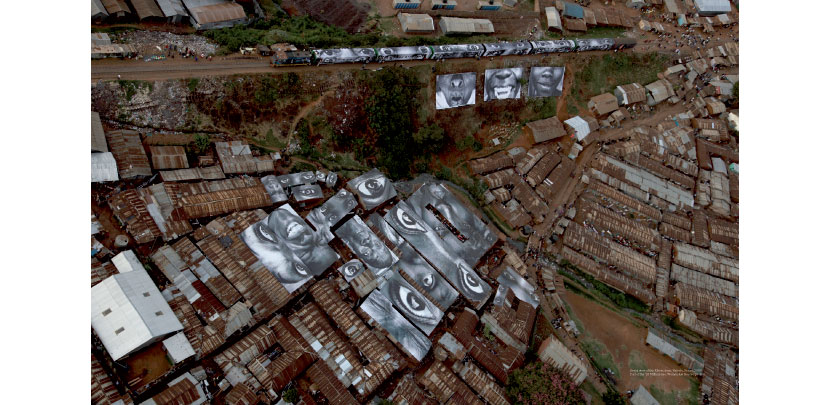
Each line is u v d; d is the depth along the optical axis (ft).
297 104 278.26
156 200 229.45
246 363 208.85
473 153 320.50
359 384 219.61
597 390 254.47
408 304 248.11
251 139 269.64
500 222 305.12
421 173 306.55
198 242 231.09
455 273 267.39
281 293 230.89
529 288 278.26
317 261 247.29
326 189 278.46
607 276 292.61
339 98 285.84
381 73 294.66
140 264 212.84
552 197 319.06
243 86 265.13
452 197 292.81
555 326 273.13
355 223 265.95
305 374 217.97
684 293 296.30
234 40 274.16
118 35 252.21
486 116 327.06
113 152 229.86
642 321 288.30
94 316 192.65
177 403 185.98
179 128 252.01
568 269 296.92
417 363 235.81
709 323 295.69
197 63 261.03
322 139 283.79
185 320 206.39
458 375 238.89
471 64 322.14
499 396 233.14
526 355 256.32
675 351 273.54
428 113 309.83
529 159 325.42
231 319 212.64
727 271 324.19
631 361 270.67
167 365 194.59
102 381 179.22
